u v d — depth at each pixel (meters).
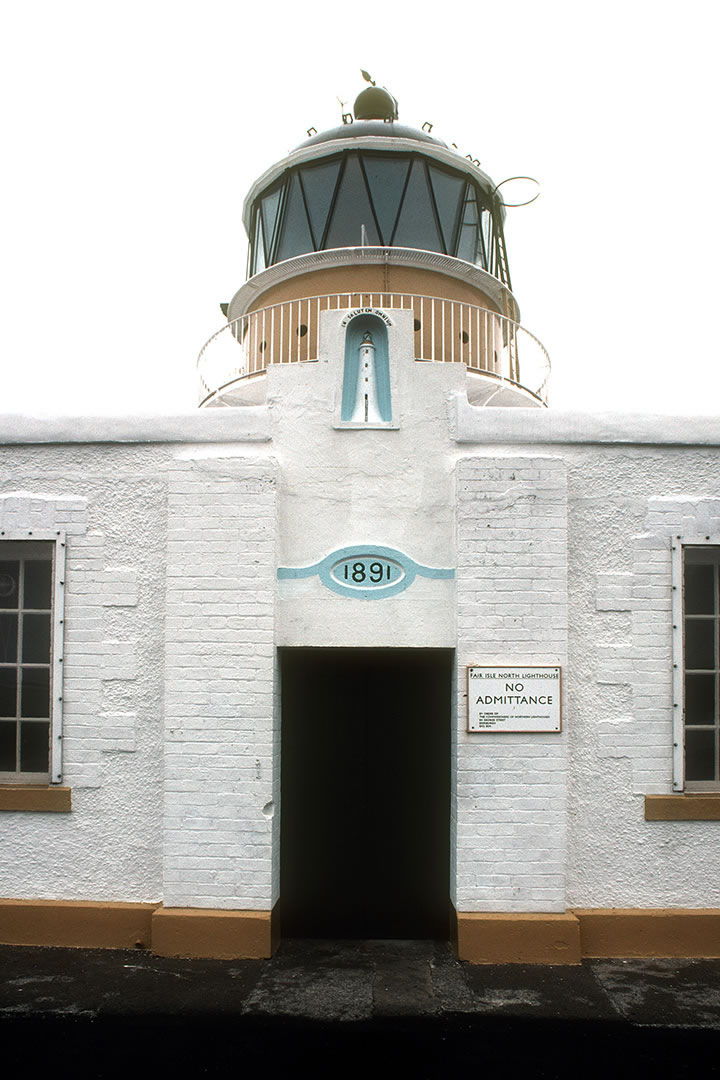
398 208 9.56
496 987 4.91
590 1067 4.16
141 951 5.45
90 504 5.82
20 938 5.55
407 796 6.01
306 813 6.00
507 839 5.34
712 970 5.19
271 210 10.22
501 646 5.46
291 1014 4.57
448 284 9.22
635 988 4.91
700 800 5.52
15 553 5.95
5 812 5.67
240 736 5.46
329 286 9.08
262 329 9.25
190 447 5.85
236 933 5.31
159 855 5.61
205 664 5.52
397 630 5.62
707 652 5.77
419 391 5.84
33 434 5.85
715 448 5.77
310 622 5.63
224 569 5.57
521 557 5.52
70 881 5.62
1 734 5.87
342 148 9.55
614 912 5.44
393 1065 4.16
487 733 5.39
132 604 5.73
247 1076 4.09
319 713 6.09
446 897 5.88
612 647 5.62
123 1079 4.07
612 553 5.69
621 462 5.76
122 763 5.66
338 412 5.82
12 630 5.93
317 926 5.88
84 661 5.72
